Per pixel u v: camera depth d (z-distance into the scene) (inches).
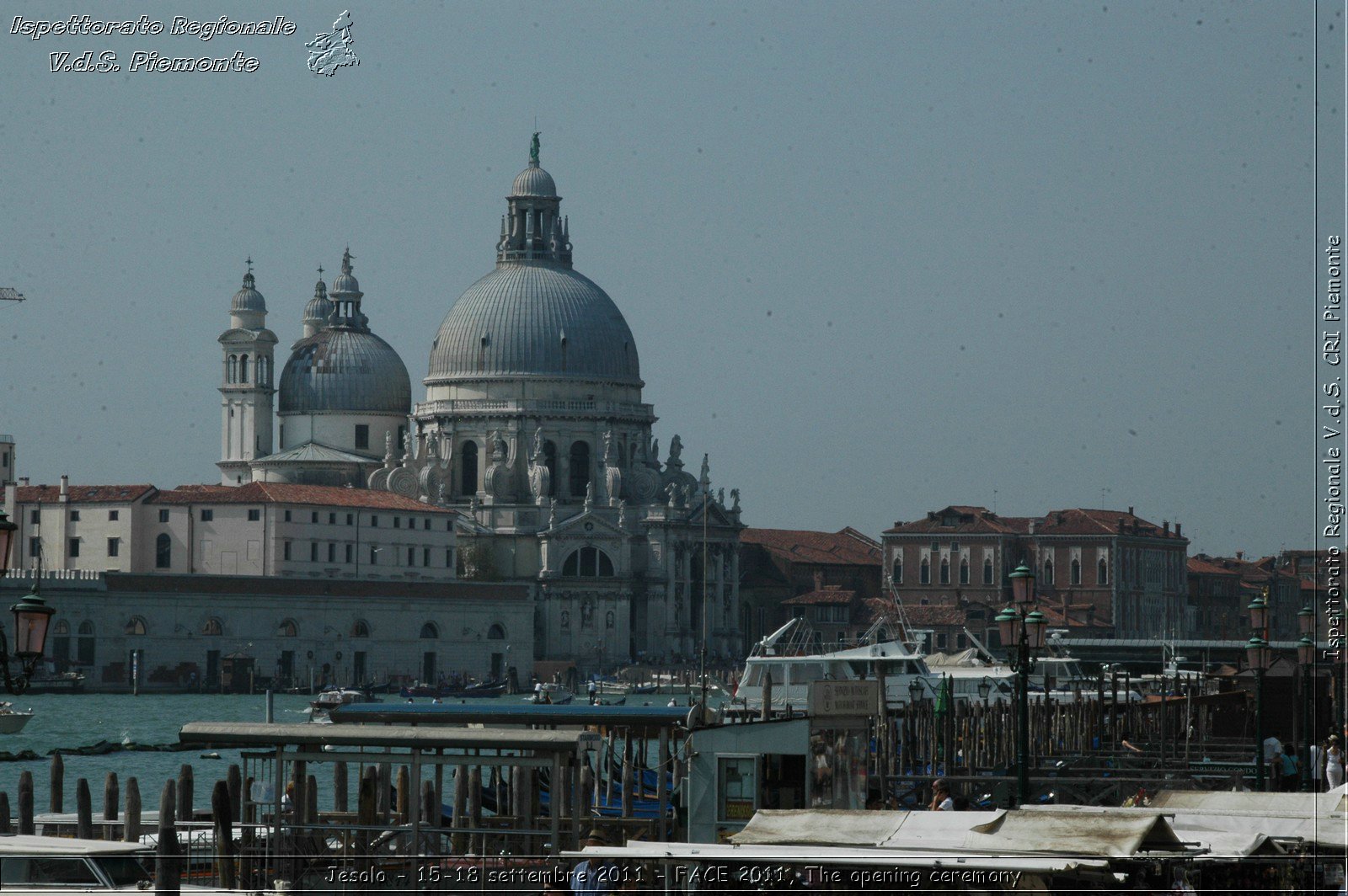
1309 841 5876.0
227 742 7554.1
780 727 7662.4
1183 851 5502.0
